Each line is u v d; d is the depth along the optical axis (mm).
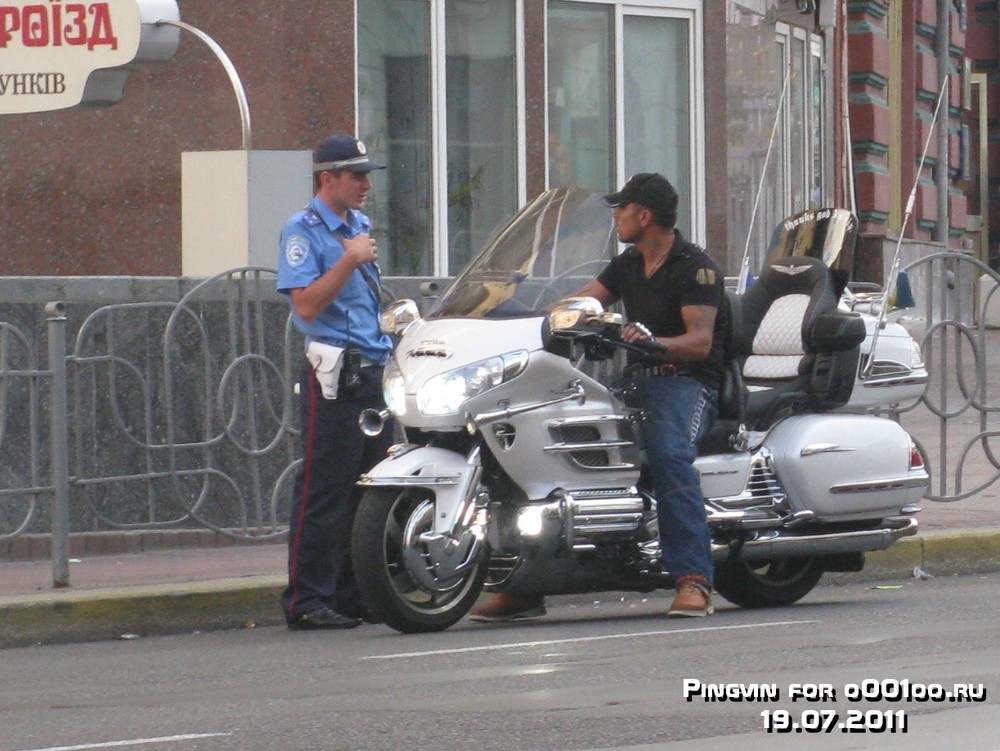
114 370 26969
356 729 15938
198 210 33969
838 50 51812
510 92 40812
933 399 31281
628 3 42781
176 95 36969
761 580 24188
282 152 33938
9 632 22672
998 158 80062
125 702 17953
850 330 24188
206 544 28484
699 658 19312
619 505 22047
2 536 25094
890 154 60688
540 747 15086
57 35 34875
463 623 23297
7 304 27969
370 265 23406
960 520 30031
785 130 48062
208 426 27703
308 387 23188
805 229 25719
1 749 15641
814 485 23625
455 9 40000
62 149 36969
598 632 21641
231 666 20141
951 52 67812
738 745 15094
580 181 42344
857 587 26766
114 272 37062
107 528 27125
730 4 44750
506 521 22000
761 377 24922
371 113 38750
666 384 22469
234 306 27953
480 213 40562
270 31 37188
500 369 21391
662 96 43594
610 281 23000
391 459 21516
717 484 23125
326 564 23344
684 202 44094
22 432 25172
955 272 31453
